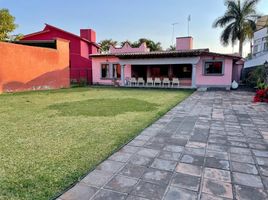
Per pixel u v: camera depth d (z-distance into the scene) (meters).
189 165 3.26
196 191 2.57
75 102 9.45
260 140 4.41
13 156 3.58
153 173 3.01
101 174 2.98
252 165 3.26
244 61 23.95
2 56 12.89
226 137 4.60
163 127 5.37
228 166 3.23
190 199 2.42
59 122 5.85
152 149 3.90
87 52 25.89
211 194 2.51
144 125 5.51
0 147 3.99
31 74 14.93
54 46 17.16
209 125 5.58
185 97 11.35
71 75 23.30
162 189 2.61
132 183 2.75
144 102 9.41
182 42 22.02
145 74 21.34
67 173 2.99
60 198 2.43
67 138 4.50
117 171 3.06
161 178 2.87
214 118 6.39
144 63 18.25
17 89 13.99
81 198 2.43
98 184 2.72
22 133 4.85
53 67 16.73
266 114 6.99
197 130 5.12
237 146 4.06
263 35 22.11
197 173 3.01
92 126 5.43
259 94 9.80
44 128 5.25
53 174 2.96
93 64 21.47
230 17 28.61
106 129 5.16
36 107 8.20
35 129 5.17
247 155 3.64
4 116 6.61
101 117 6.44
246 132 4.96
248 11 27.92
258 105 8.80
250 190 2.59
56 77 17.08
